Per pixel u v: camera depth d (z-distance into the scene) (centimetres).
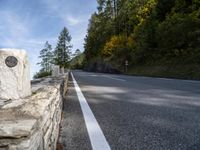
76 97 822
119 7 6134
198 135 374
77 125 449
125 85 1231
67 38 8688
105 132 399
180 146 329
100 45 6812
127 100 726
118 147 329
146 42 3403
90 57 7988
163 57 2861
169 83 1299
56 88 401
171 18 2873
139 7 5109
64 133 399
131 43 4253
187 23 2464
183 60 2317
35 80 628
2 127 147
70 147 332
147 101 697
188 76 1820
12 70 247
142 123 451
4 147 145
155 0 4591
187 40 2452
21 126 150
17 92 249
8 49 248
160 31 2917
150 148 323
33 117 179
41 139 194
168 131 398
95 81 1600
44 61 8562
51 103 291
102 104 669
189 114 516
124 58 4262
